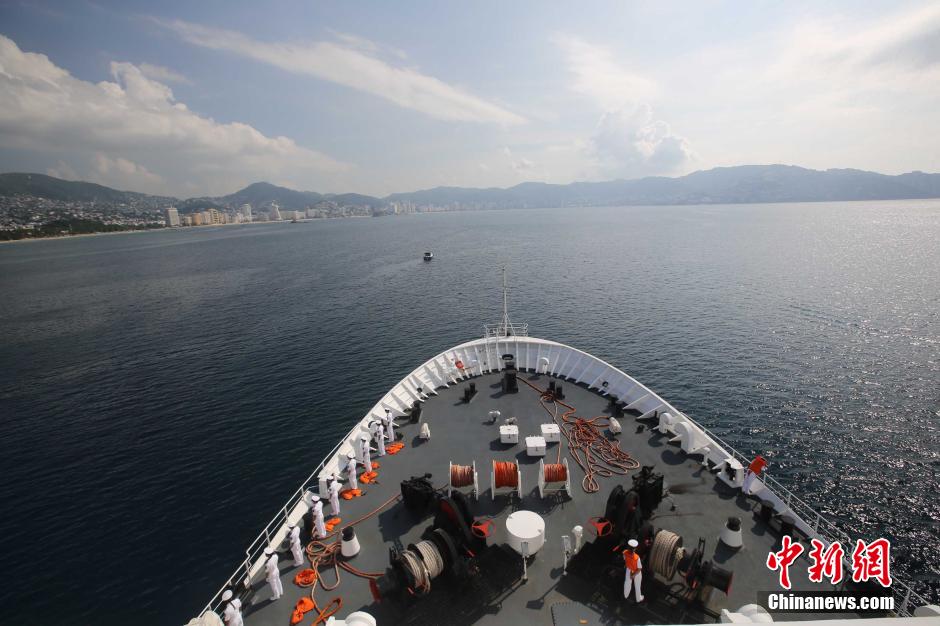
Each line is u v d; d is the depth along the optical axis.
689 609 12.14
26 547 27.44
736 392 43.72
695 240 178.50
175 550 26.70
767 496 16.34
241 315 79.75
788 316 68.25
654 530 14.35
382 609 12.74
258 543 26.95
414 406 23.36
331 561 14.66
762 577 13.15
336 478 17.47
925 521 27.45
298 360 56.44
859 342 56.03
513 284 99.44
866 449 34.34
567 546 13.34
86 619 22.67
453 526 14.23
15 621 22.73
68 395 48.81
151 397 47.34
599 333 63.16
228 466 34.59
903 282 89.44
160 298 97.12
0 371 56.44
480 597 12.79
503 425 21.95
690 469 18.38
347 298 90.38
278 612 13.05
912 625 5.02
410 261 143.00
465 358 29.59
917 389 43.25
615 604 12.36
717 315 69.88
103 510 30.39
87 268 152.88
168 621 22.42
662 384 45.91
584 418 22.84
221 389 48.69
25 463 36.22
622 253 146.12
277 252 182.50
